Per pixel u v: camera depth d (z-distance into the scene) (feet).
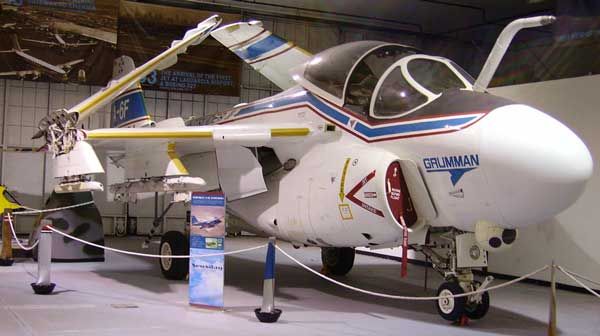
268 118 27.22
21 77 51.06
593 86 30.96
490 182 18.95
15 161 53.47
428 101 21.06
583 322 23.07
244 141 24.03
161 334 18.26
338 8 55.11
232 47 34.88
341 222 22.35
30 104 54.03
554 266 18.13
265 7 55.57
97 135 24.09
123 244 48.67
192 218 22.88
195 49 56.49
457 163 19.62
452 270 21.58
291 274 33.81
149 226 57.52
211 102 59.88
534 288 32.22
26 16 50.96
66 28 52.06
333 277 33.22
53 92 54.70
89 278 29.68
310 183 23.79
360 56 23.72
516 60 55.16
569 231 31.83
